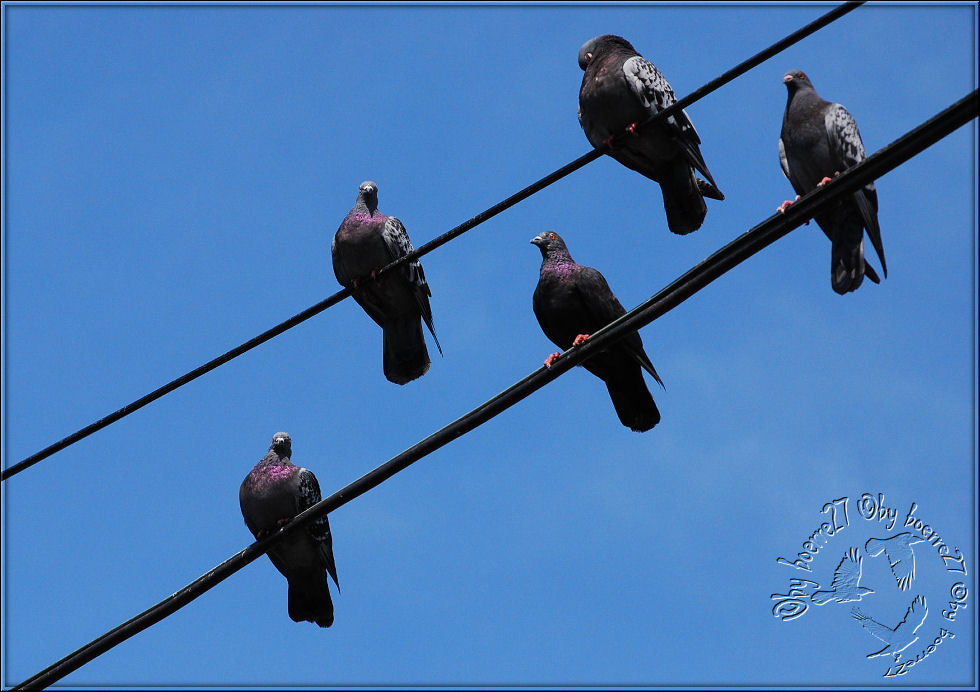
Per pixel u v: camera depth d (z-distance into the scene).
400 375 15.94
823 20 10.17
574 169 11.66
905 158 9.15
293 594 13.66
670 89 14.45
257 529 14.05
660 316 10.11
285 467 13.91
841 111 12.46
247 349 12.46
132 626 11.18
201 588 11.22
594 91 14.59
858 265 11.01
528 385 10.37
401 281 15.41
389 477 10.73
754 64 10.75
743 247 9.81
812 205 9.53
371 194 15.71
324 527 13.30
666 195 14.92
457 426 10.51
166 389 12.44
